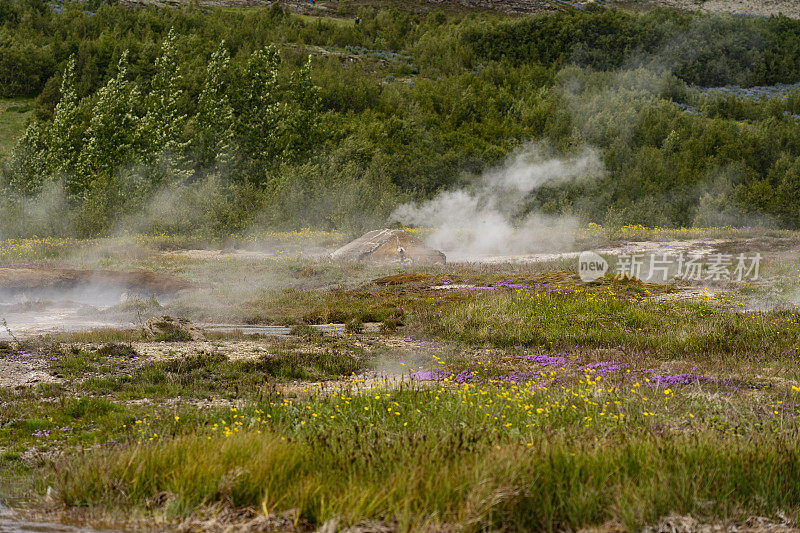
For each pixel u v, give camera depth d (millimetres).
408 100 97375
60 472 6484
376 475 5867
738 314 15695
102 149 52906
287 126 63750
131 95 58250
